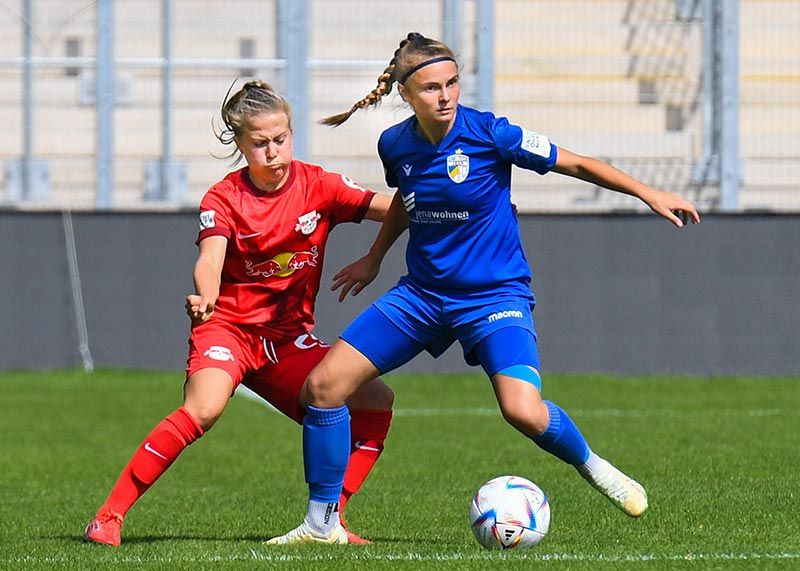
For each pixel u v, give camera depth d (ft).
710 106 175.83
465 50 176.04
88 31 178.50
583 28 177.47
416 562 53.67
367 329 59.47
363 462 64.34
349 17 176.45
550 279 171.73
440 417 130.62
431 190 58.23
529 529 58.29
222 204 61.93
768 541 59.36
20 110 177.17
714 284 170.81
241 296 62.80
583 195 176.45
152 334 173.88
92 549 59.00
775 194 175.32
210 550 58.65
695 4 175.94
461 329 58.75
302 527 61.57
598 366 171.73
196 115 177.99
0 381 163.32
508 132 58.03
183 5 177.68
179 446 60.59
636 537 61.36
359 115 175.52
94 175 177.37
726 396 149.28
